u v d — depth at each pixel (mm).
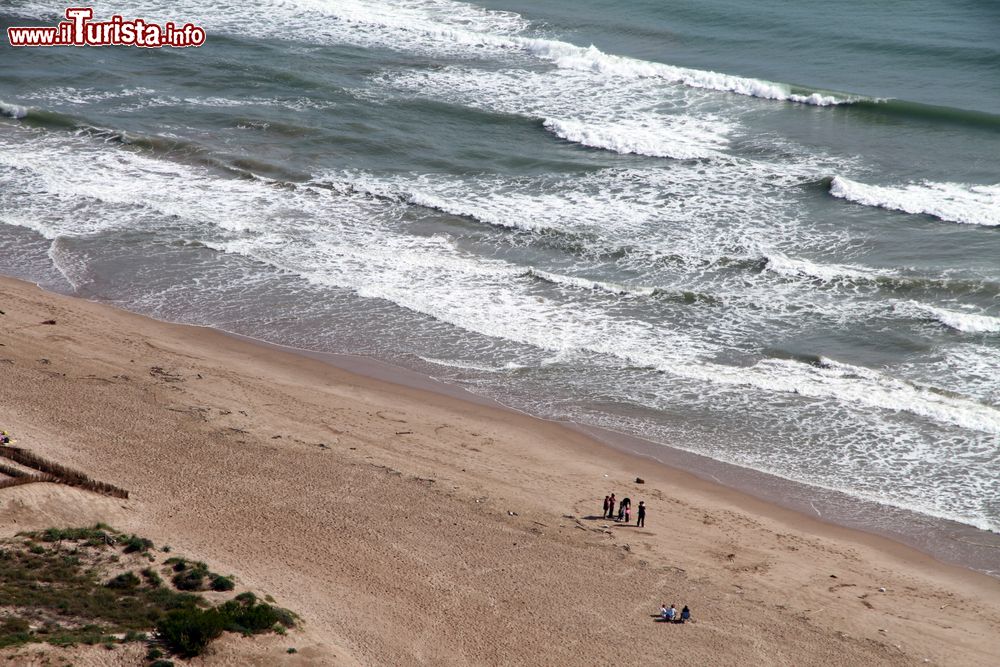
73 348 51562
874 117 78375
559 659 33562
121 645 29656
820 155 73188
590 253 63344
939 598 39062
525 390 52250
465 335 56250
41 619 30531
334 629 33344
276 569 36406
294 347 54906
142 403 47031
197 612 31406
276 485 41906
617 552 40156
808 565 40625
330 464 44031
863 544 42406
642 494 44844
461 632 34344
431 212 67625
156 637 30422
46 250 62344
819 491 45594
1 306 54969
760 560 40656
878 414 50125
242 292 59438
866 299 58500
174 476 41562
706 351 55062
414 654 32812
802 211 66875
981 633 37000
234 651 30359
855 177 70125
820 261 61688
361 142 75938
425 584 36812
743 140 75750
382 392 51375
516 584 37438
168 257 62438
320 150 74938
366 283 60531
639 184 70688
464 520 41156
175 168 72375
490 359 54500
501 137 77125
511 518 41719
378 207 68250
